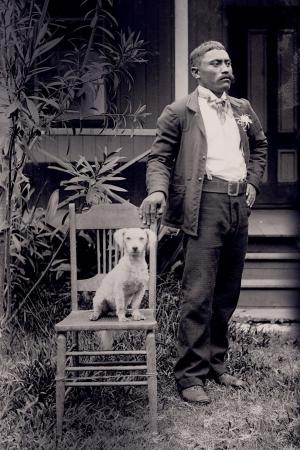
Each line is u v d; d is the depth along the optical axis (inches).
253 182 160.6
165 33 276.4
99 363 154.9
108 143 276.2
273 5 306.8
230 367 175.9
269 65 311.1
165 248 235.8
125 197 280.5
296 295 233.0
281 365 181.6
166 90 278.1
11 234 198.5
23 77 178.9
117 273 145.5
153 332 142.7
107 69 227.3
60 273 217.0
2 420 143.2
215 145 152.1
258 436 139.3
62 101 194.4
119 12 274.2
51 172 278.2
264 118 314.7
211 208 151.7
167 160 157.9
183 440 139.2
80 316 151.5
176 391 163.2
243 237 158.2
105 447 135.0
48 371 157.3
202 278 153.6
